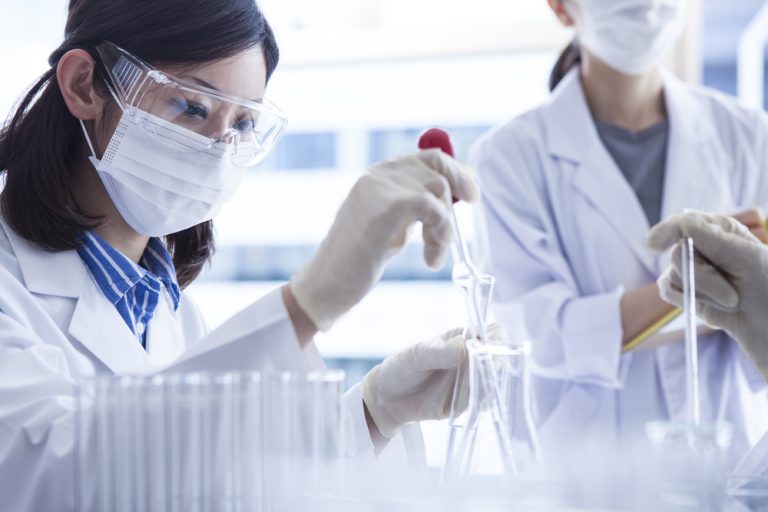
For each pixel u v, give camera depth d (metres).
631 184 1.92
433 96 3.22
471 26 3.05
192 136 1.20
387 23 3.19
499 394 0.73
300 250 3.42
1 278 1.15
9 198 1.22
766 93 3.09
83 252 1.27
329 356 3.32
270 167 3.42
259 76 1.25
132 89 1.17
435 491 0.59
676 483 0.57
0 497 0.83
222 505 0.61
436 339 1.03
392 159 0.86
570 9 1.99
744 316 1.13
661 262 1.80
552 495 0.57
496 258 1.86
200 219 1.29
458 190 0.84
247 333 0.80
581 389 1.75
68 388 0.91
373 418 1.07
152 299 1.37
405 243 0.83
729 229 1.12
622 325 1.64
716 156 1.92
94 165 1.24
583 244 1.86
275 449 0.63
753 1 3.06
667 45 1.86
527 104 3.13
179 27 1.18
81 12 1.24
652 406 1.74
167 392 0.61
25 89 1.27
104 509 0.61
